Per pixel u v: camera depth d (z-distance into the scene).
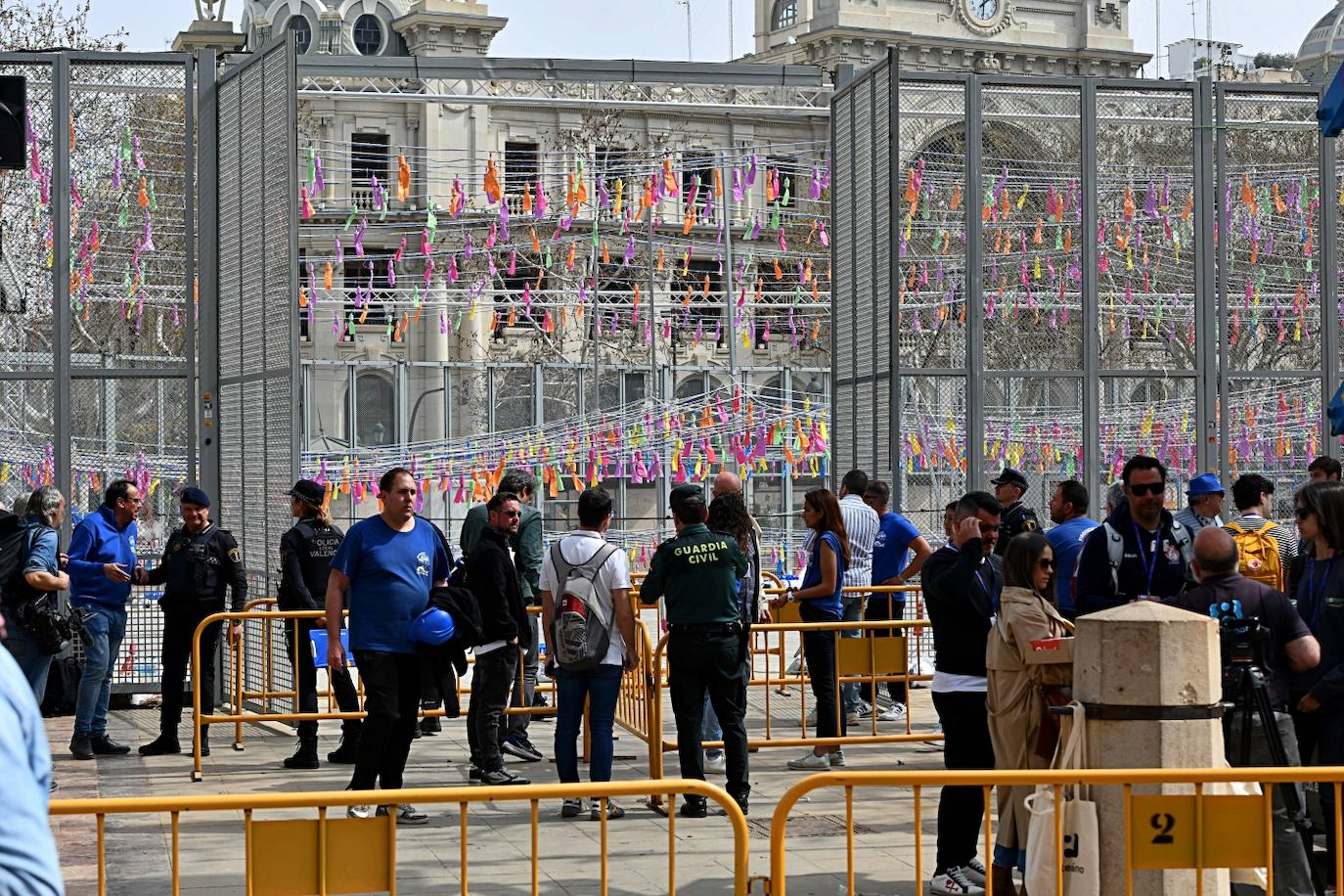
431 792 4.67
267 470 12.12
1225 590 6.57
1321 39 53.38
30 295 12.85
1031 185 14.70
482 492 34.03
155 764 10.42
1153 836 5.02
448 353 45.50
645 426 34.38
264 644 11.51
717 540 8.49
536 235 39.12
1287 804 6.25
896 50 13.06
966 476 14.23
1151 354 14.87
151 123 13.15
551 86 45.84
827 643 10.23
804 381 40.44
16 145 7.13
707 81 17.39
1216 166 14.84
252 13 60.88
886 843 8.01
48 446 12.84
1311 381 15.08
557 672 8.70
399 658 8.25
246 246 12.50
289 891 4.59
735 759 8.61
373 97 17.42
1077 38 64.00
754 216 35.62
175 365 13.22
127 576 10.60
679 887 7.13
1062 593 9.61
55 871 1.93
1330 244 15.01
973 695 7.05
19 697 2.01
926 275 14.56
